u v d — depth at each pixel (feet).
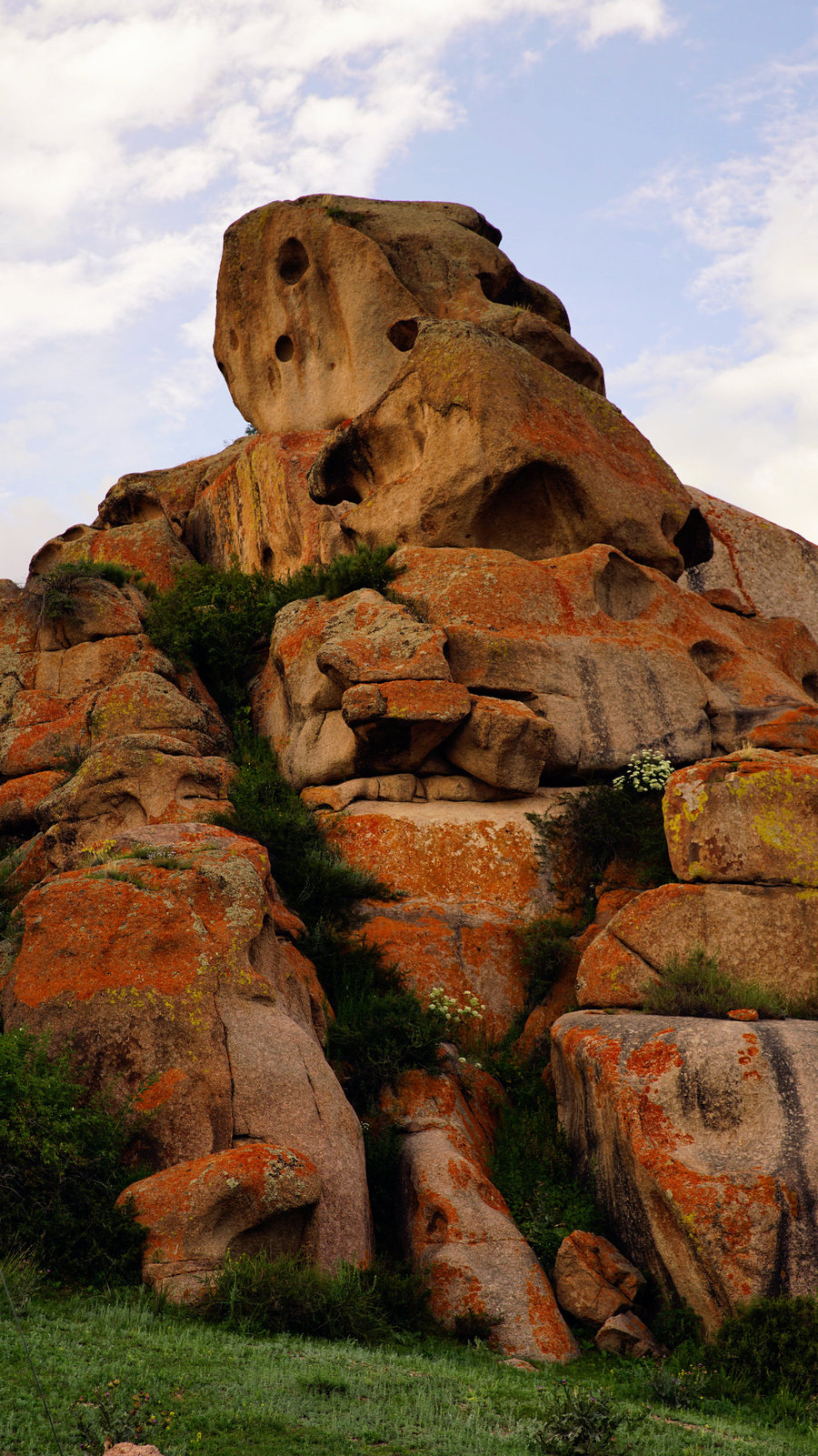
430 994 46.78
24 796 58.65
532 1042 46.65
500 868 51.44
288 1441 21.57
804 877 43.57
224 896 39.68
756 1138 34.35
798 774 45.01
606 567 63.36
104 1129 33.12
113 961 37.06
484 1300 33.71
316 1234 32.32
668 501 69.10
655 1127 35.37
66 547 83.10
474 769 53.78
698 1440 24.95
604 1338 33.53
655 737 58.03
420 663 53.47
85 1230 30.32
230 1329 28.17
